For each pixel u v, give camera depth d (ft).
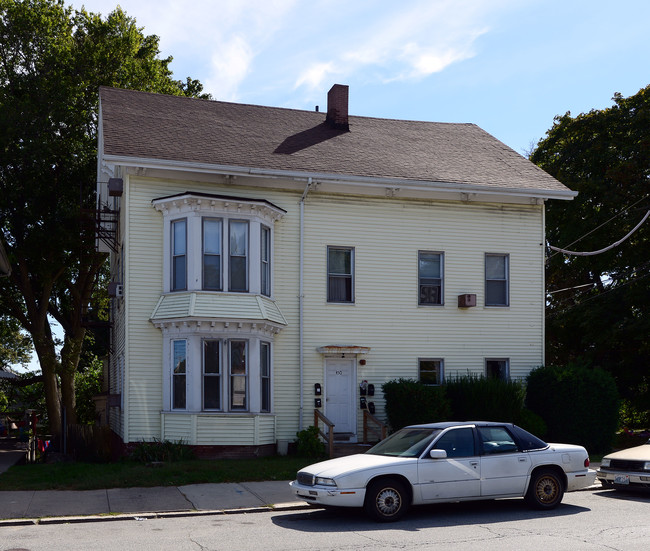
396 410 66.64
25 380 119.34
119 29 105.19
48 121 92.12
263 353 67.72
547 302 116.47
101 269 114.52
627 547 32.45
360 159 75.61
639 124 102.89
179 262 65.67
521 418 69.46
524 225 78.69
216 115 80.12
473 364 75.36
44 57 98.02
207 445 63.52
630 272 101.71
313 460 61.93
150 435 64.54
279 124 82.23
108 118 71.51
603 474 49.19
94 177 98.17
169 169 65.16
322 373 70.33
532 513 41.50
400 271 73.92
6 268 83.41
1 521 39.42
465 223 76.64
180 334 64.44
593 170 106.22
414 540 34.12
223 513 42.78
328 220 72.08
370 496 38.70
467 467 40.55
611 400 72.69
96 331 113.29
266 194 70.03
